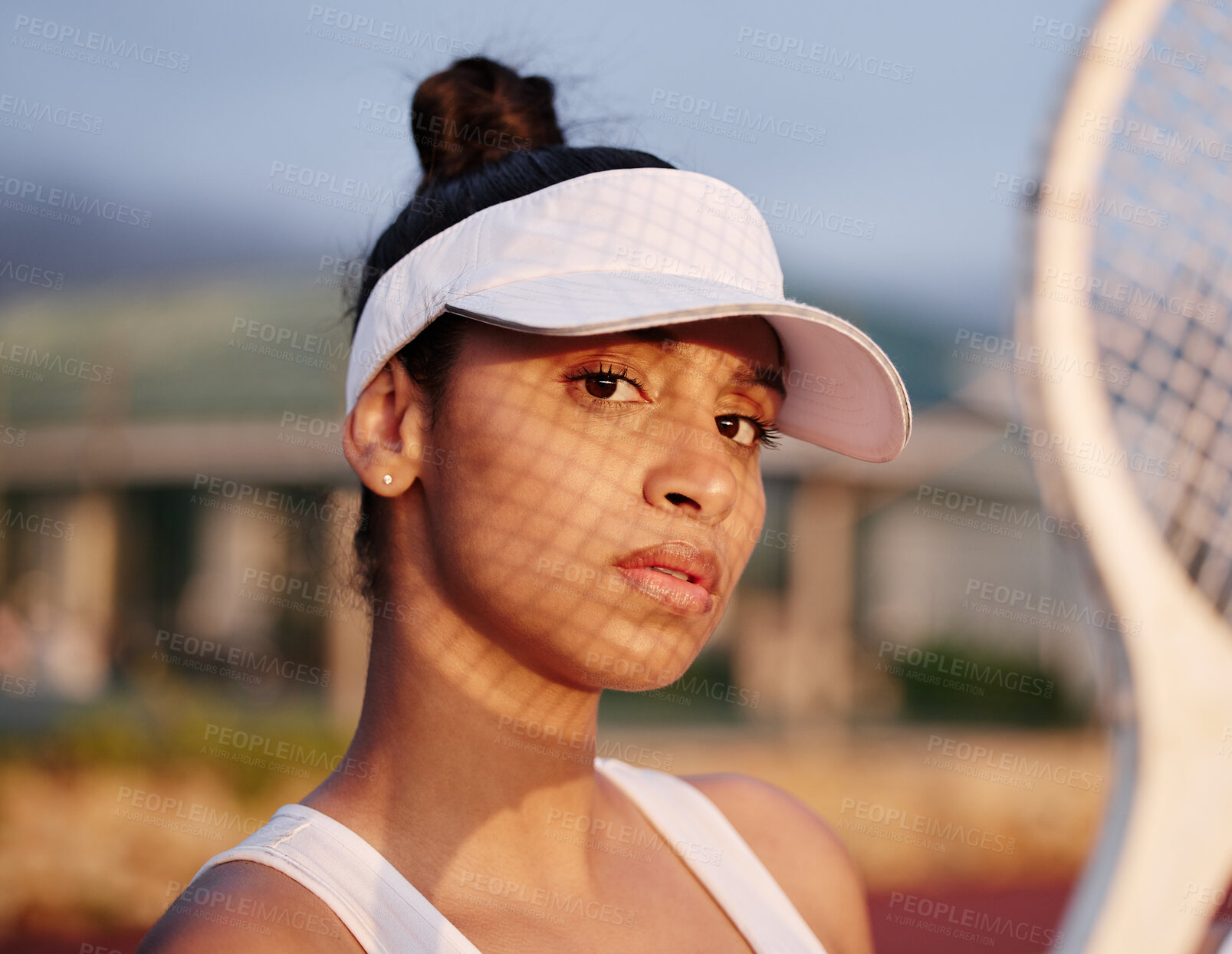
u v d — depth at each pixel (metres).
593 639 1.10
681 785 1.53
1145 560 2.09
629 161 1.31
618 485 1.10
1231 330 2.31
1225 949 1.47
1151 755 2.06
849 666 14.31
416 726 1.16
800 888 1.52
